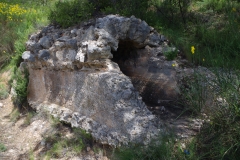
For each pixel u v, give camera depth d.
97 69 5.63
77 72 6.05
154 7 7.91
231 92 4.20
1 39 9.90
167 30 6.79
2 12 10.83
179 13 7.55
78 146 5.41
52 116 6.55
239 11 7.45
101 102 5.24
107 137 4.93
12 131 6.90
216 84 4.70
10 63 9.52
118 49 6.46
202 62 5.79
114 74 5.21
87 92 5.67
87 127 5.49
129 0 7.23
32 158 5.64
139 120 4.58
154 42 6.34
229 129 4.04
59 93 6.65
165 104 5.59
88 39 5.79
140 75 6.16
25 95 7.66
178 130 4.56
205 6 7.97
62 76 6.53
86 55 5.66
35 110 7.26
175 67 5.78
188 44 6.26
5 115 7.79
